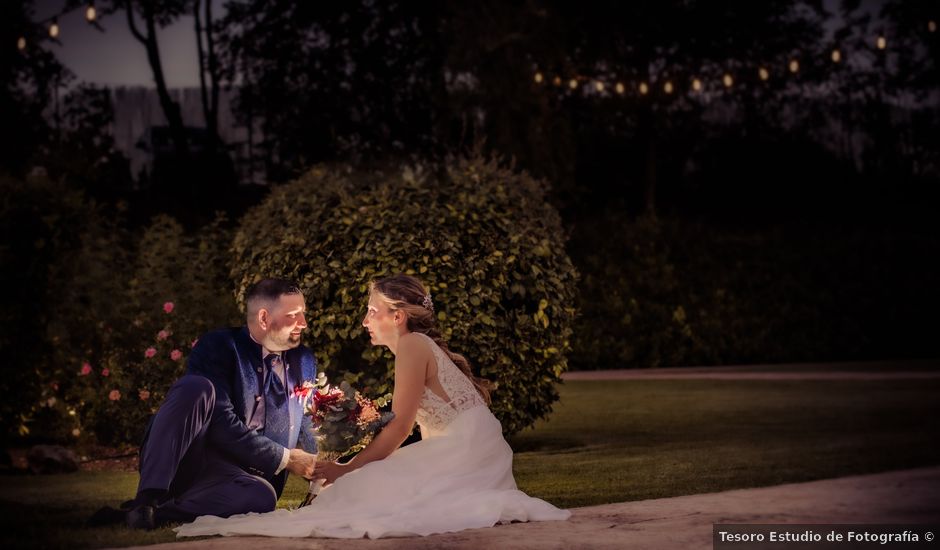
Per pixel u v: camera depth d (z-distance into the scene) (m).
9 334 8.52
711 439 8.73
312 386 4.98
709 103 29.42
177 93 28.78
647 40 25.69
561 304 7.48
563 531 4.40
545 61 23.67
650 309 19.55
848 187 30.58
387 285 5.11
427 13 23.28
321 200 7.26
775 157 30.02
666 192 29.72
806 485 6.05
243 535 4.36
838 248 21.50
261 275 7.09
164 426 4.55
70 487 6.18
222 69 25.77
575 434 9.12
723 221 29.38
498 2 23.11
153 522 4.56
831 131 31.88
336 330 6.70
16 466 7.25
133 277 9.93
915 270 21.62
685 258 20.59
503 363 6.98
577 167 28.11
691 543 4.16
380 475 4.71
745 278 20.62
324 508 4.71
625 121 27.14
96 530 4.55
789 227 22.56
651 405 11.73
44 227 8.80
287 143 24.36
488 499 4.64
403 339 4.98
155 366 8.14
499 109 22.86
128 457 7.82
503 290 7.09
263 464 4.77
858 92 30.59
